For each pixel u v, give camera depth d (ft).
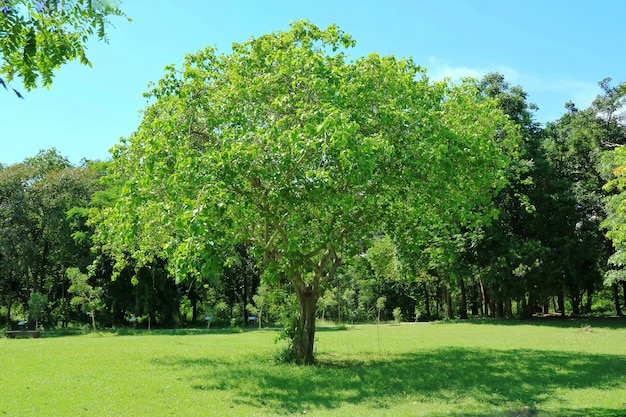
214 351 60.23
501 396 34.14
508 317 127.03
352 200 39.04
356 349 63.31
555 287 112.78
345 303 149.69
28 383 38.47
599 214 113.39
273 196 39.32
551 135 125.39
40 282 147.54
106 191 121.90
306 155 39.09
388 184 43.16
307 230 49.83
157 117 47.32
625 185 53.78
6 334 93.81
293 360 49.96
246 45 48.47
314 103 42.06
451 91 53.01
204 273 32.99
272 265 43.57
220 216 34.78
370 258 62.54
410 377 41.45
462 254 111.55
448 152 43.55
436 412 29.58
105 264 130.31
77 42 16.72
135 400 32.83
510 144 61.62
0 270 131.75
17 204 127.24
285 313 54.90
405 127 42.98
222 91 46.39
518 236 115.44
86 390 35.88
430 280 147.13
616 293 135.44
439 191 43.70
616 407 29.86
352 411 30.07
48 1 14.82
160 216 42.86
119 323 139.64
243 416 28.94
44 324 136.87
